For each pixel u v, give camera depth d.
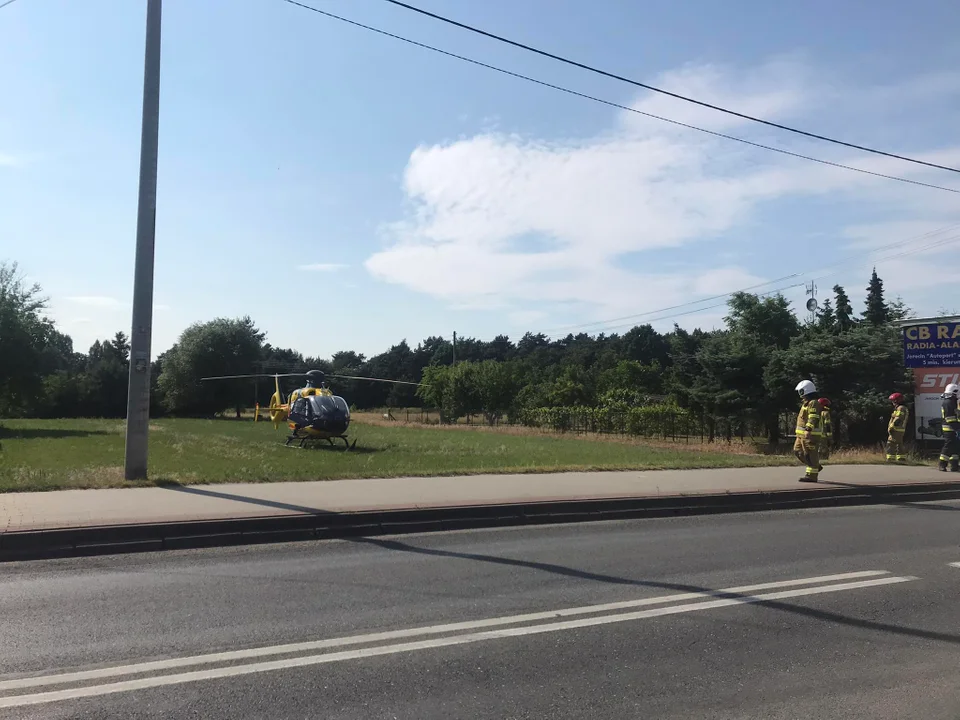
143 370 12.43
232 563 7.88
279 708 4.27
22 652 5.10
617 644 5.41
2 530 8.21
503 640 5.47
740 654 5.24
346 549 8.66
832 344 26.39
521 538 9.45
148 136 12.62
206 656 5.05
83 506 9.85
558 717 4.21
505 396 59.91
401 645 5.33
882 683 4.74
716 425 33.75
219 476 13.31
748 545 9.09
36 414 68.19
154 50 12.70
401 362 127.81
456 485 12.66
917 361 20.64
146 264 12.53
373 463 18.89
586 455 24.34
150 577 7.23
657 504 11.75
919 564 8.10
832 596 6.75
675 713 4.28
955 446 16.66
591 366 104.12
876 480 14.64
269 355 95.25
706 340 33.06
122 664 4.89
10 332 40.00
